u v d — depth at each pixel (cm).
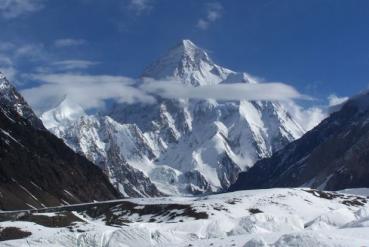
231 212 15050
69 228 8656
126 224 14062
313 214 15088
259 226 8269
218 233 8188
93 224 10231
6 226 8531
